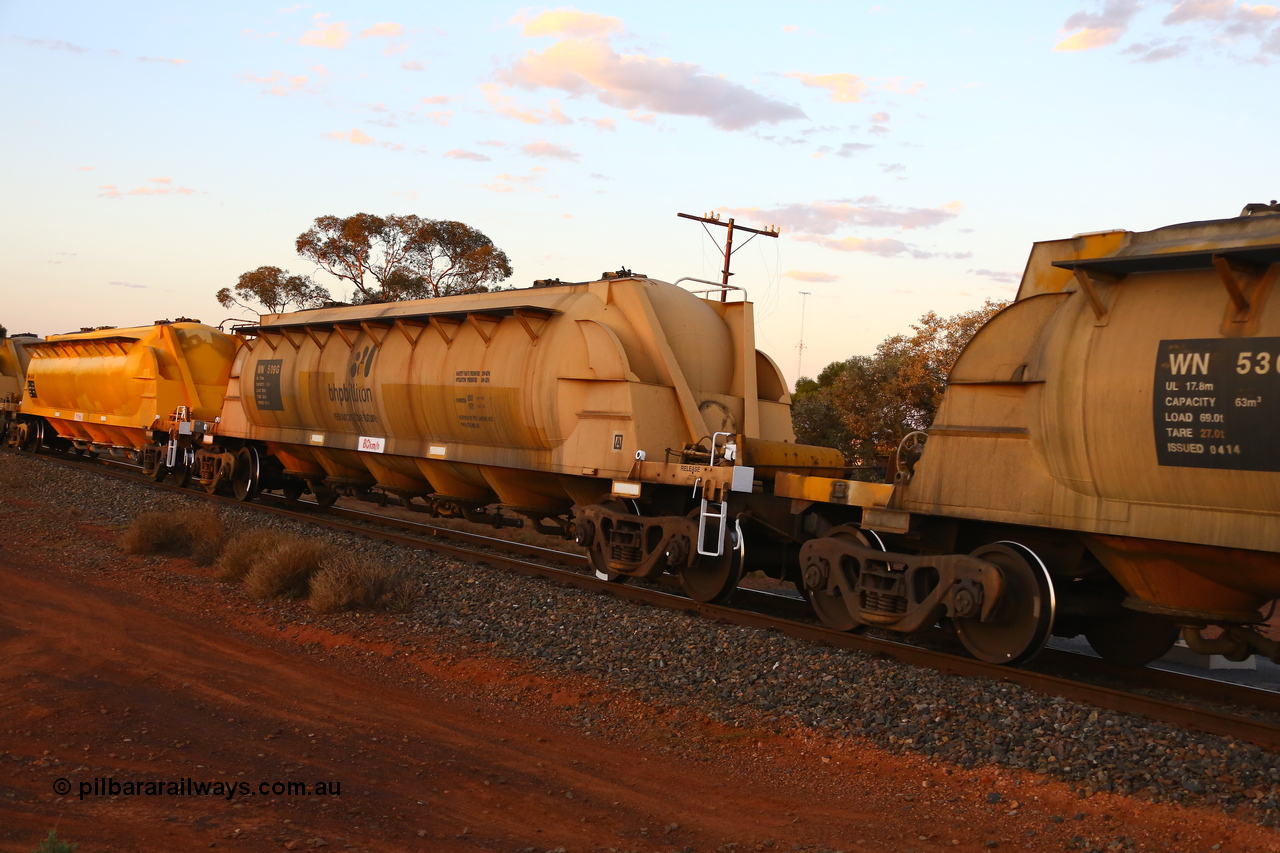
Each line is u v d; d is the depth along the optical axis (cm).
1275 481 643
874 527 912
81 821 512
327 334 1739
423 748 668
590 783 618
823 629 955
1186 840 532
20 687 756
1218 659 987
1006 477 808
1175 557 728
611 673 852
